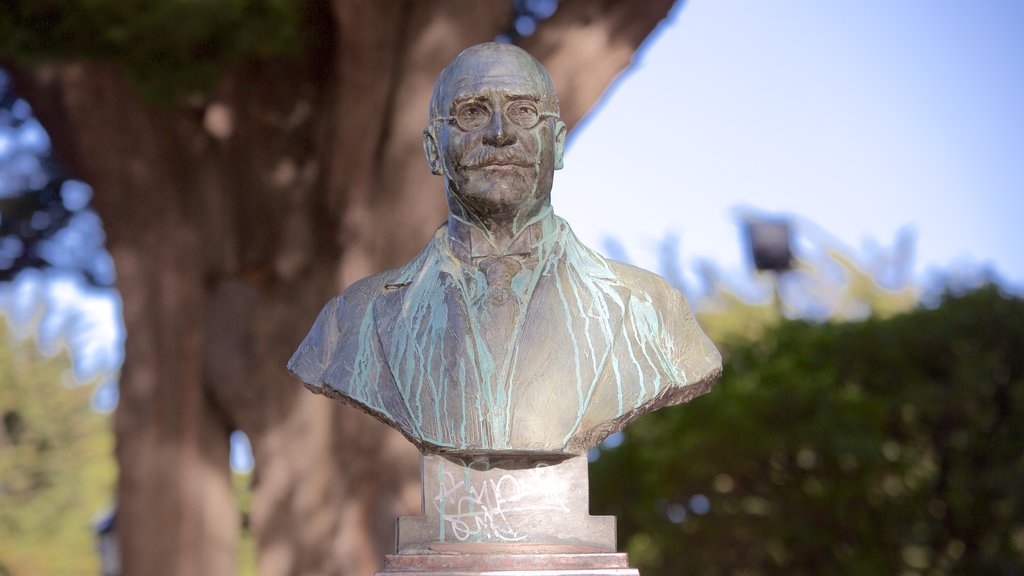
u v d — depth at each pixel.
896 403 12.39
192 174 8.93
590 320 3.93
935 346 12.59
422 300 3.98
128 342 9.19
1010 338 12.49
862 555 12.31
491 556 3.69
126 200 9.04
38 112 9.71
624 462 13.27
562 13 8.17
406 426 3.84
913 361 12.73
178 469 9.13
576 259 4.04
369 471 8.30
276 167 8.55
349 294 4.09
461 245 4.01
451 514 3.84
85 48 7.36
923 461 12.47
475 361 3.87
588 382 3.86
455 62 3.96
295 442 8.42
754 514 12.54
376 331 3.98
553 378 3.86
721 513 12.61
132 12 7.07
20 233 12.21
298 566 8.30
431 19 7.88
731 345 13.66
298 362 4.03
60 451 20.98
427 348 3.91
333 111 7.99
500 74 3.89
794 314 17.75
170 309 8.95
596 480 13.46
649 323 3.98
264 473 8.50
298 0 7.53
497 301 3.92
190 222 8.93
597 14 8.12
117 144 8.94
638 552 13.66
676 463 12.52
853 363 12.89
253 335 8.62
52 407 20.97
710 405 12.46
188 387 9.05
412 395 3.86
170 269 8.95
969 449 12.33
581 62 8.01
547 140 3.94
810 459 12.34
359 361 3.96
